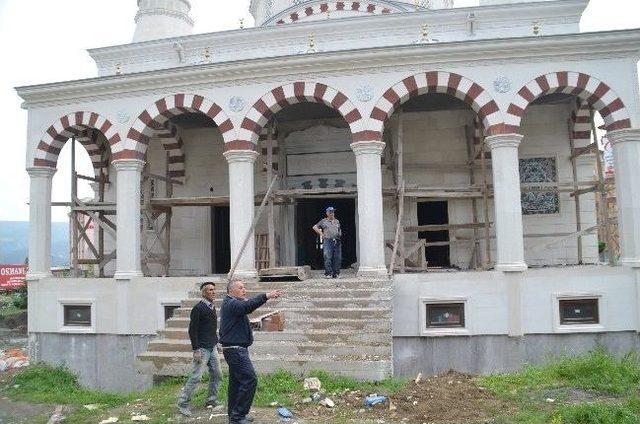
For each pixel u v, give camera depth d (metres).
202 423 8.27
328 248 14.99
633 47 14.20
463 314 14.09
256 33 20.22
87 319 16.22
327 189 16.34
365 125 14.84
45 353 16.34
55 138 16.95
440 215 18.61
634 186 14.03
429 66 14.75
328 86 15.12
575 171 17.41
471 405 8.63
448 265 18.42
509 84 14.48
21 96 16.89
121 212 16.05
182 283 15.36
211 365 8.93
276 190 17.80
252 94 15.55
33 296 16.53
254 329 11.80
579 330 13.79
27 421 9.27
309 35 19.97
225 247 20.12
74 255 18.05
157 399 9.83
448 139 18.55
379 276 14.16
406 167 18.56
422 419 8.08
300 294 13.09
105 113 16.48
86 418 9.05
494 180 14.46
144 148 16.52
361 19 19.59
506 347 13.89
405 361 14.06
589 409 7.76
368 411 8.49
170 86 16.02
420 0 21.78
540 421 7.72
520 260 13.99
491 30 19.52
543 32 19.28
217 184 19.88
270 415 8.40
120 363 15.68
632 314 13.84
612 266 14.03
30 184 17.02
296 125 19.34
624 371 9.99
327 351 10.80
